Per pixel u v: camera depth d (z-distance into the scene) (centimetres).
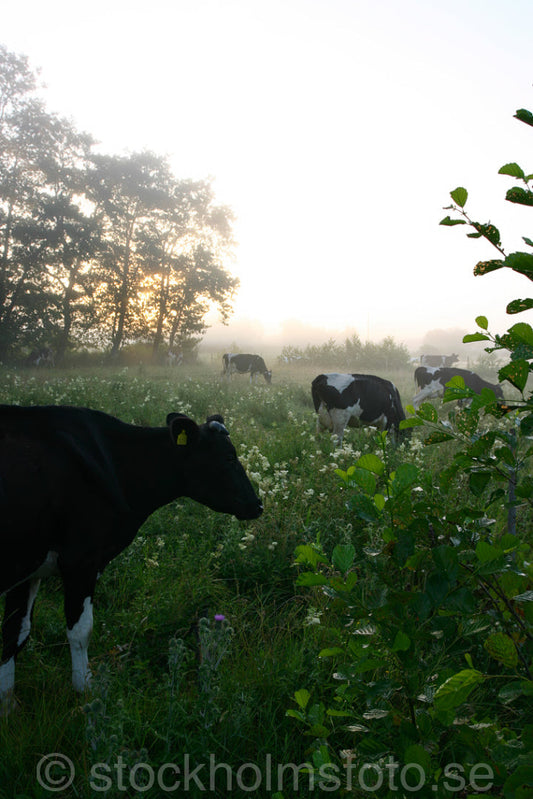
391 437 877
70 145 3241
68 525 293
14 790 232
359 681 189
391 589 180
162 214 3594
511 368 175
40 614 370
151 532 514
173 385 1677
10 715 274
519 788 129
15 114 2994
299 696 201
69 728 263
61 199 2905
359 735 254
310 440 810
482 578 192
